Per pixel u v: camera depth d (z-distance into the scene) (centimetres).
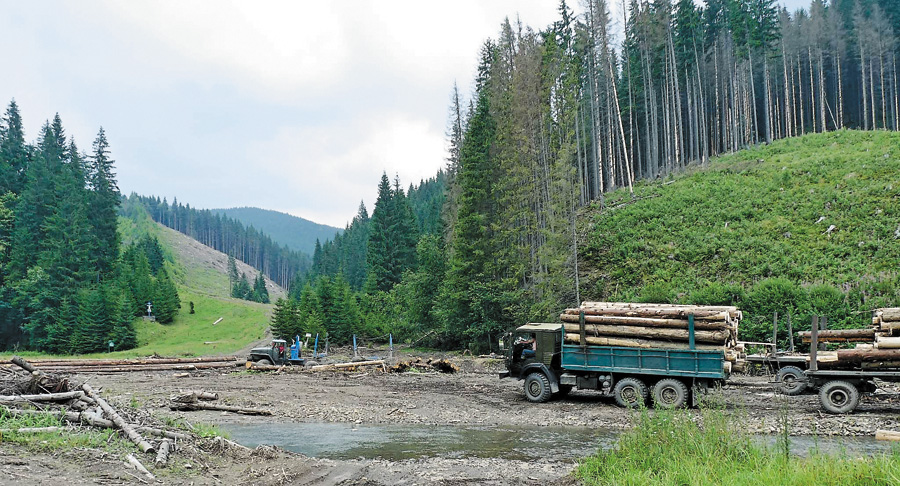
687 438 962
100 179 7931
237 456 1057
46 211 6906
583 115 5966
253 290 16662
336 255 12725
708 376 1680
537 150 4081
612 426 1496
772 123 8144
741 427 1023
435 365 2995
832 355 1666
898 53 8175
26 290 6000
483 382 2469
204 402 1844
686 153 7806
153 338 6706
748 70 7969
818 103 8419
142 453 967
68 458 873
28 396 1150
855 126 8212
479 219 4119
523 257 4044
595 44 5522
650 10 6625
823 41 8162
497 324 3997
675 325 1744
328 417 1652
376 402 1903
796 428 1374
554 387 1888
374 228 6950
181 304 9031
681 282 3600
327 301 6088
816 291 2842
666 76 6750
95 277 6894
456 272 4219
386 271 6731
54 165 7975
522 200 4031
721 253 3803
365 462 1102
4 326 6316
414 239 6981
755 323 2822
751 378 2356
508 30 4859
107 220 7875
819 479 725
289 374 2781
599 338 1855
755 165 5506
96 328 5625
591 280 4044
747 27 7312
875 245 3356
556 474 1020
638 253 4150
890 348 1517
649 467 891
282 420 1611
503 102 4509
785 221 4012
